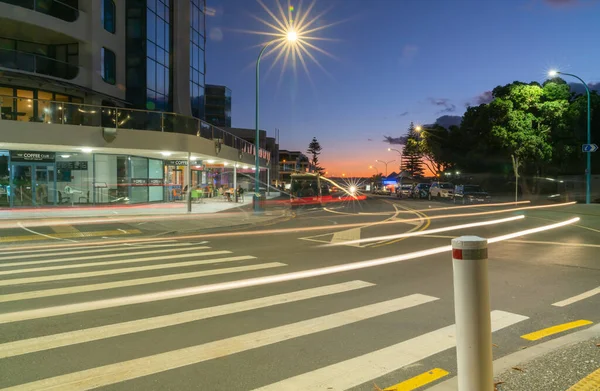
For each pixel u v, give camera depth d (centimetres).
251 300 665
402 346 479
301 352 464
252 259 1030
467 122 5466
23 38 2808
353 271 885
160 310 614
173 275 846
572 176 4388
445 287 750
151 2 3325
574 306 637
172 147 2680
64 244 1359
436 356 451
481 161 5141
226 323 559
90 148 2508
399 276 838
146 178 3180
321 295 696
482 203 3638
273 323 559
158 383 391
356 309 620
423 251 1144
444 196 4547
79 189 2758
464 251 279
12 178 2561
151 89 3325
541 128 4159
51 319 573
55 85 2634
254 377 404
